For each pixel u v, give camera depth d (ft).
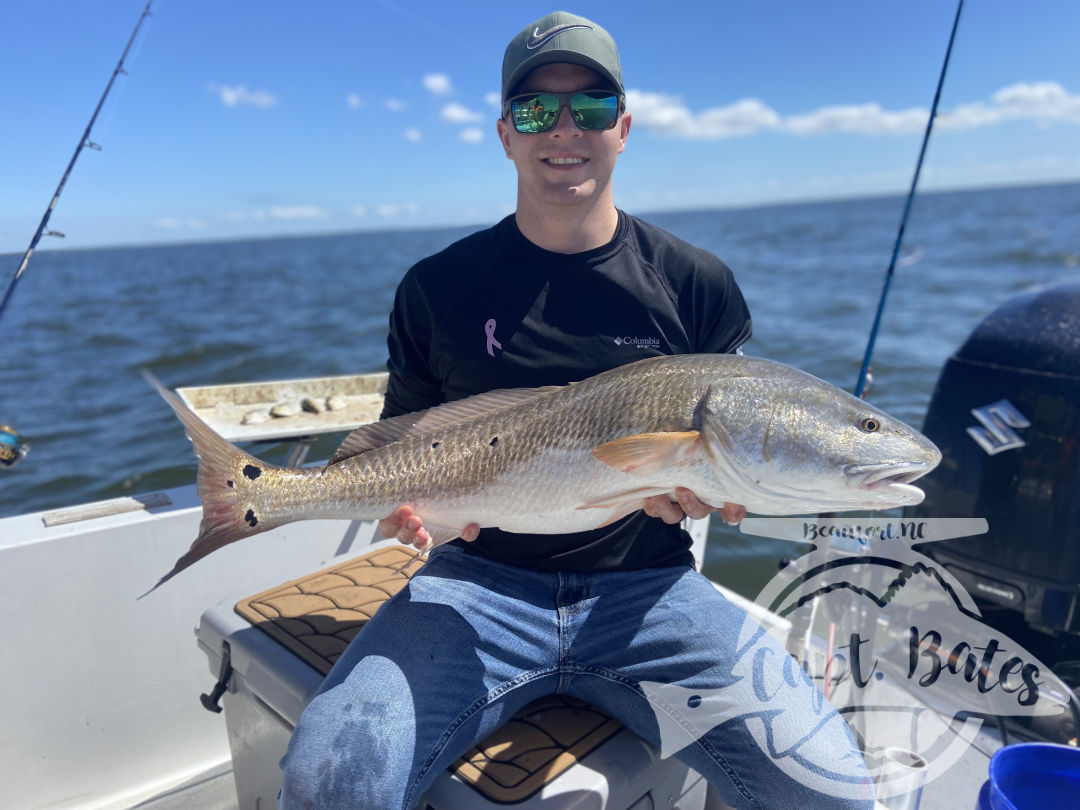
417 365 8.57
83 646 9.04
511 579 7.34
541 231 7.81
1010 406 8.18
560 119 7.21
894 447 6.36
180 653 9.74
